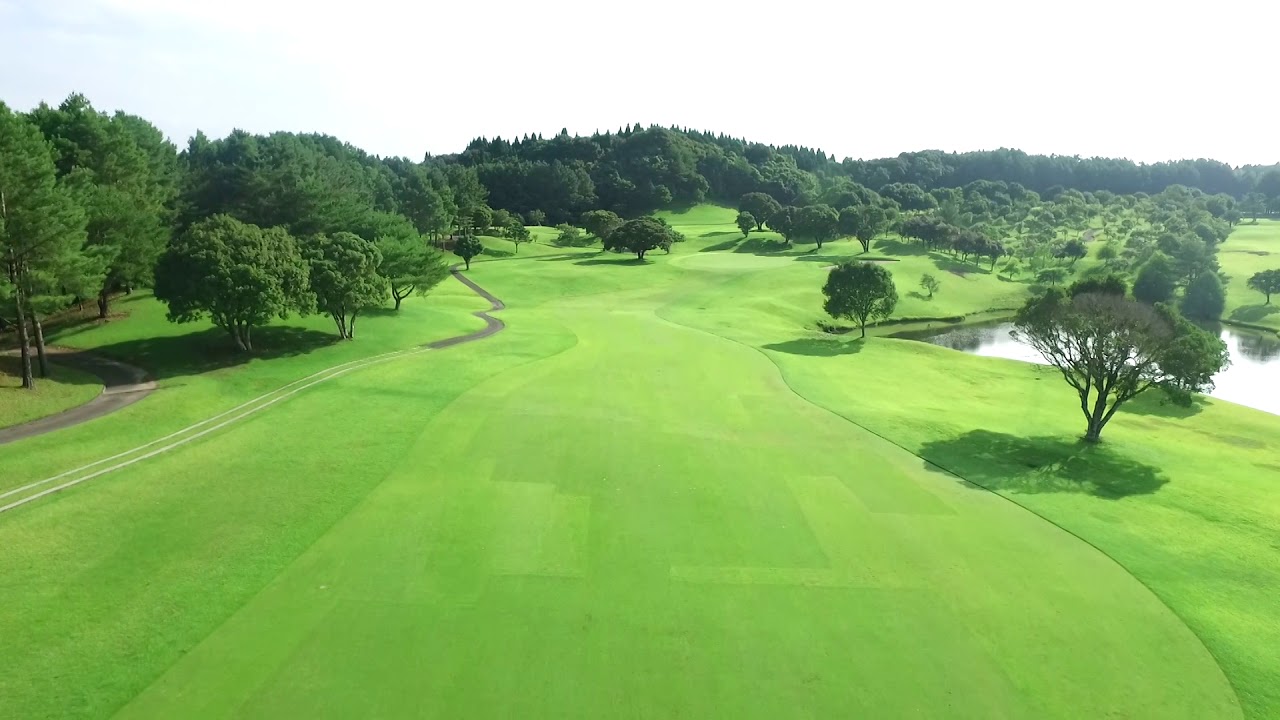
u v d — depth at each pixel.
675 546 22.81
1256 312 89.31
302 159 120.62
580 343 58.72
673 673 16.61
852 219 139.50
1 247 37.12
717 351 56.81
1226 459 34.72
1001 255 133.75
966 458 32.53
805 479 29.09
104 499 25.67
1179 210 162.88
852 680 16.55
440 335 60.59
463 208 168.00
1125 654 17.89
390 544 22.53
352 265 54.06
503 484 27.56
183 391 40.00
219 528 23.58
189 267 45.78
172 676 16.23
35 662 16.72
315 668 16.48
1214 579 21.80
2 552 21.70
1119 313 34.75
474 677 16.27
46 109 73.75
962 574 21.59
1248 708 16.03
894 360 60.03
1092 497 28.38
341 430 34.03
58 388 39.41
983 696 16.16
